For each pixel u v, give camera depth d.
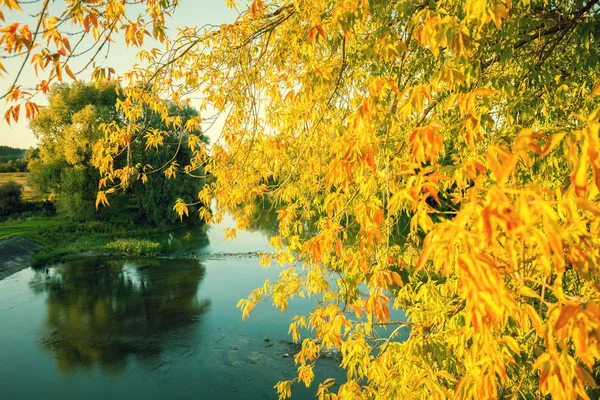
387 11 3.39
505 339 1.98
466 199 1.59
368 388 3.53
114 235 32.00
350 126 2.41
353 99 4.86
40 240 29.27
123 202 38.69
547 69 3.87
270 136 5.48
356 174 3.31
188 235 32.72
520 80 3.68
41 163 36.78
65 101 36.09
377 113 2.43
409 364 3.09
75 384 11.09
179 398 10.35
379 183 3.23
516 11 3.35
